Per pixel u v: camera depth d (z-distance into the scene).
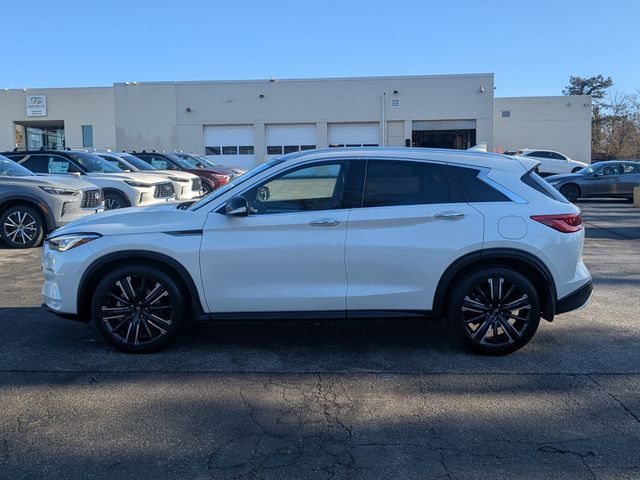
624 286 7.61
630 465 3.29
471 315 4.92
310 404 4.08
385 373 4.64
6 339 5.44
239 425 3.77
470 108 36.19
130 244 4.81
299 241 4.78
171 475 3.19
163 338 4.96
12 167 10.94
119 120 37.91
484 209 4.83
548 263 4.80
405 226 4.80
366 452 3.44
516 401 4.12
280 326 5.89
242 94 37.19
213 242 4.80
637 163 21.70
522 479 3.15
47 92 43.94
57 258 4.95
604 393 4.25
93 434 3.64
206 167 20.22
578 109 43.62
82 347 5.22
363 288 4.83
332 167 4.93
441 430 3.70
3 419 3.83
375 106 36.66
